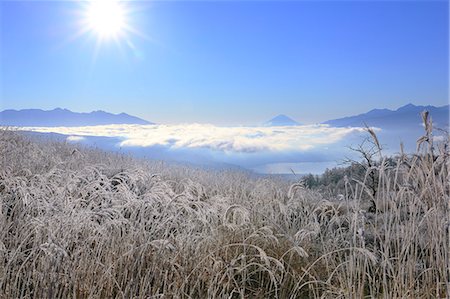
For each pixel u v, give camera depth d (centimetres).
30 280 408
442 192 455
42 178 593
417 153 451
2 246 439
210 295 407
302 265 509
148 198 531
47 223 471
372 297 407
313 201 771
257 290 469
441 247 456
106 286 418
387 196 451
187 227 529
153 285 435
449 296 397
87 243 463
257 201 693
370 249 500
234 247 523
